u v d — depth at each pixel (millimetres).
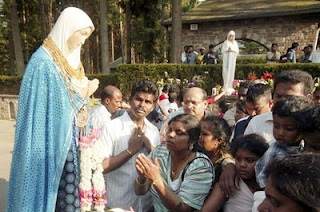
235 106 5395
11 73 29500
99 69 32125
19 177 2615
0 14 29375
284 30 17469
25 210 2592
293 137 2100
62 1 25688
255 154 2375
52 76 2713
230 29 18656
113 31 35125
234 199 2439
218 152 2812
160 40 27922
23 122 2652
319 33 16031
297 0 18734
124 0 25938
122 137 3195
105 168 3057
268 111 3439
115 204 3164
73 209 2809
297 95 2439
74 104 2830
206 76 13289
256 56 19109
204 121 2854
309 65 11555
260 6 18969
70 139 2711
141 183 2844
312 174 1080
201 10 20391
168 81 13070
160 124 6008
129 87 14453
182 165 2662
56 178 2658
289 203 1099
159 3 25656
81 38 2930
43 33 25391
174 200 2479
